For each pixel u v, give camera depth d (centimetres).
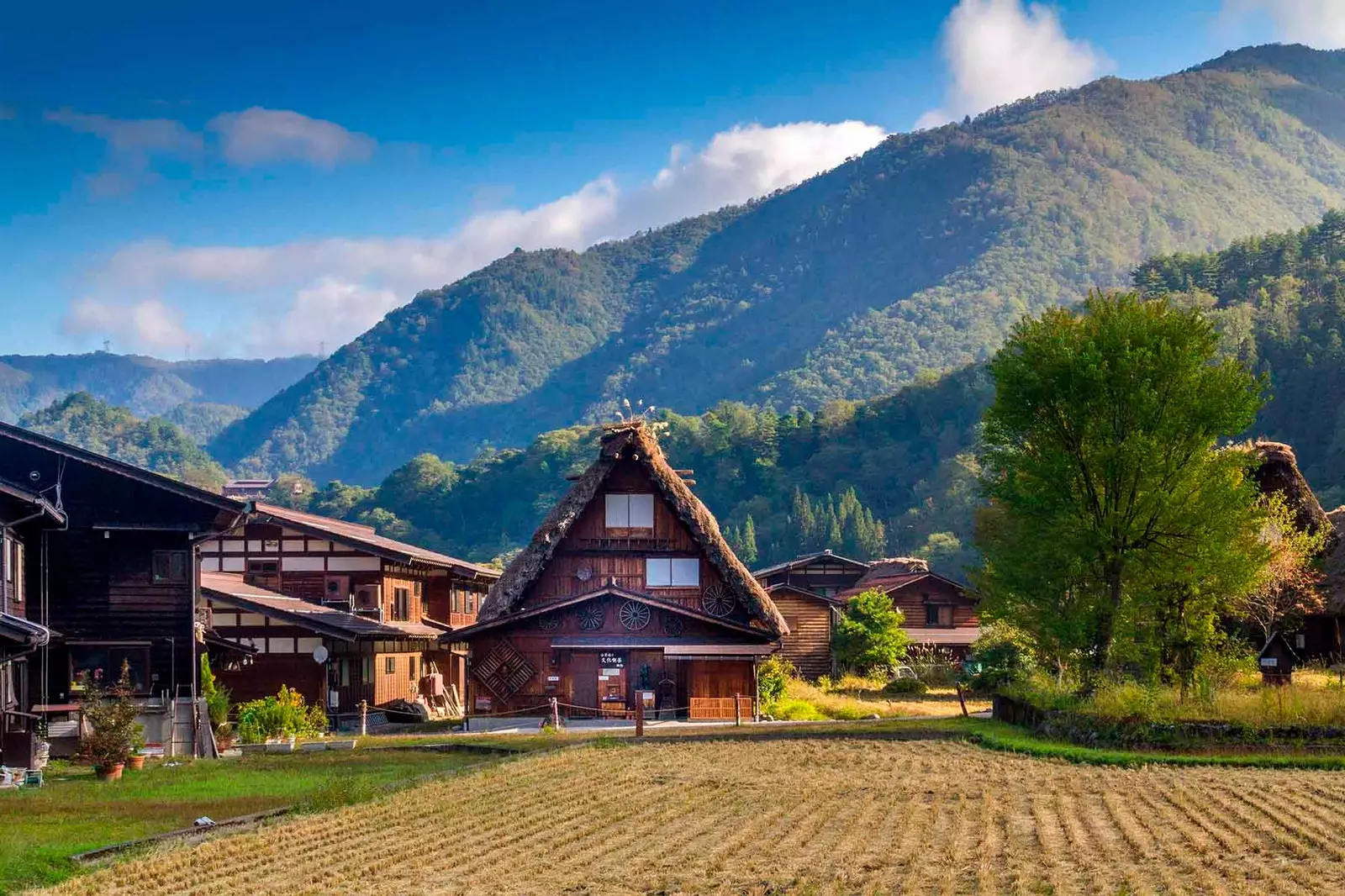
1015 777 2239
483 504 16462
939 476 13262
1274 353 11669
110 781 2355
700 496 15450
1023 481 3238
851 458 14988
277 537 4634
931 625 6981
